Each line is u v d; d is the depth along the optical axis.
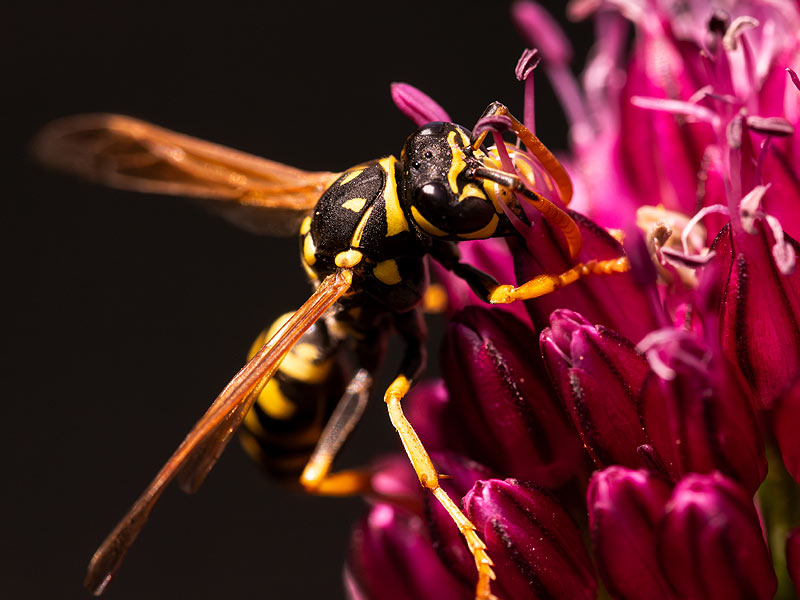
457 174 0.07
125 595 0.14
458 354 0.07
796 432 0.07
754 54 0.08
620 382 0.07
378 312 0.08
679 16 0.08
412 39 0.15
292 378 0.08
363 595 0.08
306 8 0.15
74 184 0.15
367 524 0.08
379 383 0.09
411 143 0.08
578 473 0.08
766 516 0.07
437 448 0.08
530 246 0.07
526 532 0.07
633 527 0.07
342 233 0.08
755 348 0.07
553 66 0.09
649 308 0.07
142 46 0.15
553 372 0.07
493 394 0.07
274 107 0.15
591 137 0.09
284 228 0.09
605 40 0.09
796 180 0.07
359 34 0.15
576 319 0.07
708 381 0.07
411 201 0.07
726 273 0.07
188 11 0.16
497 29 0.15
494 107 0.07
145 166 0.09
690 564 0.07
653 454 0.07
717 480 0.07
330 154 0.15
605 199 0.08
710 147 0.08
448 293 0.08
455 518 0.07
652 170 0.08
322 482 0.08
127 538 0.07
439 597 0.08
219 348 0.15
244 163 0.09
